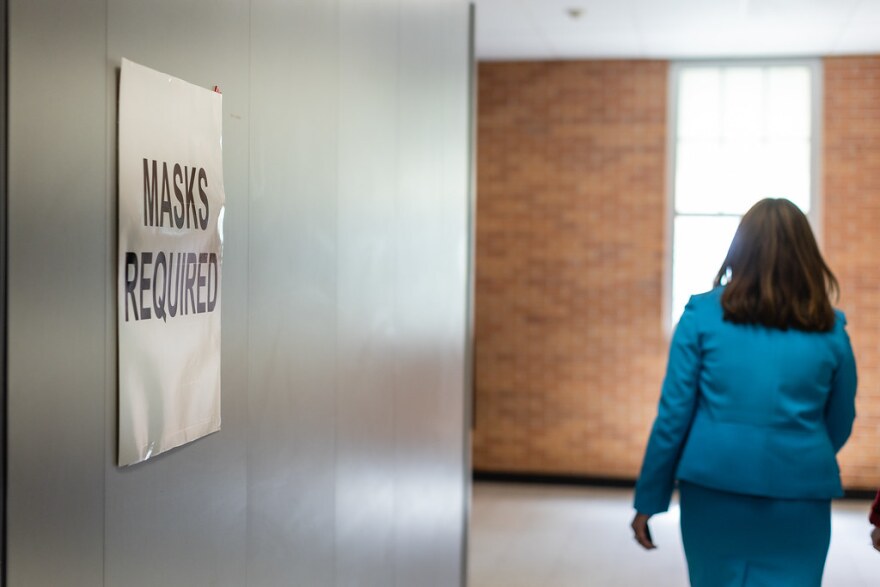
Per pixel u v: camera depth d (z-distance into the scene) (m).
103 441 0.86
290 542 1.41
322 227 1.54
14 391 0.73
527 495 6.83
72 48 0.80
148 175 0.92
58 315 0.78
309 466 1.50
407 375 2.23
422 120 2.36
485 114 7.21
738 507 2.28
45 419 0.77
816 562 2.28
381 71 1.92
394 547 2.13
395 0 2.04
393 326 2.07
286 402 1.38
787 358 2.27
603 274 7.11
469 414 3.36
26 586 0.75
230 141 1.15
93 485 0.84
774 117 7.00
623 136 7.07
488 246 7.23
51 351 0.77
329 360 1.59
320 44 1.51
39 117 0.75
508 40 6.53
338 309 1.64
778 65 6.95
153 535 0.96
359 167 1.76
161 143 0.95
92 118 0.83
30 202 0.74
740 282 2.33
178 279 1.00
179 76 1.00
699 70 7.06
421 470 2.43
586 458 7.13
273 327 1.32
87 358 0.83
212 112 1.08
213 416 1.10
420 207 2.36
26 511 0.75
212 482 1.12
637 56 6.98
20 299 0.73
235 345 1.18
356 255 1.75
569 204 7.13
